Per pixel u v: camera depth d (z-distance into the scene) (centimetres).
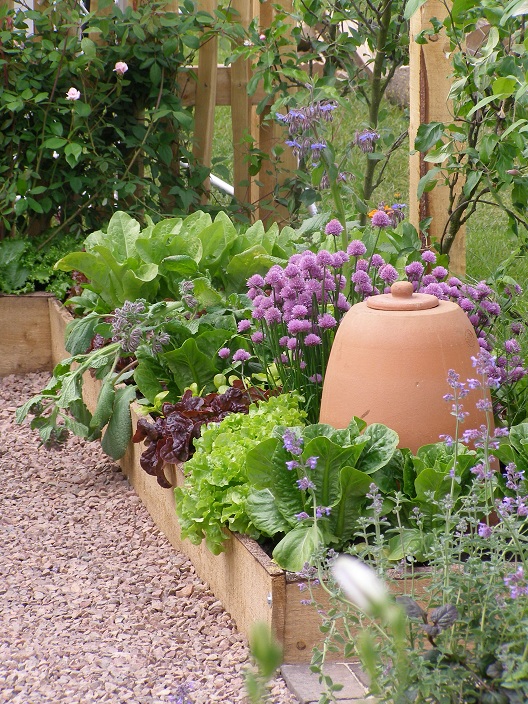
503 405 346
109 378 401
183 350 374
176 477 335
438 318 286
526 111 377
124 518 374
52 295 557
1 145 563
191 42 574
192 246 443
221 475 289
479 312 352
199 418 345
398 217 459
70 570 329
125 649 274
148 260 441
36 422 425
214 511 287
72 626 289
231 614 290
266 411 319
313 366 337
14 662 268
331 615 221
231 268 432
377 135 402
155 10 577
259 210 669
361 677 247
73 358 416
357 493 269
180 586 314
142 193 614
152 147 596
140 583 318
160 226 470
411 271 339
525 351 373
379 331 285
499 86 337
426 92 437
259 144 657
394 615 117
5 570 329
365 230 436
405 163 791
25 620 293
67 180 567
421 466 270
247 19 626
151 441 351
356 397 286
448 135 402
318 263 330
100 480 413
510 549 218
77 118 565
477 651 195
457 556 250
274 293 342
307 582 251
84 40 544
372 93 540
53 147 541
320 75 650
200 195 627
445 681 188
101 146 584
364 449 272
